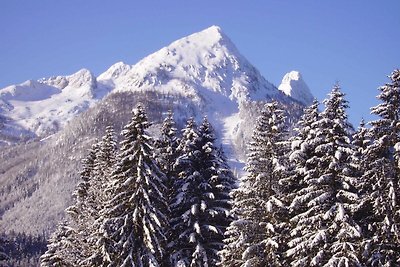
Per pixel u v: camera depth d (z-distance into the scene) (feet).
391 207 82.58
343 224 81.51
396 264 81.35
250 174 101.35
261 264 96.73
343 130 87.04
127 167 108.58
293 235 91.91
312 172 88.89
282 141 101.60
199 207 111.45
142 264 103.35
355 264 79.00
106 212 106.42
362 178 86.07
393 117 85.92
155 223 105.29
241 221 98.99
